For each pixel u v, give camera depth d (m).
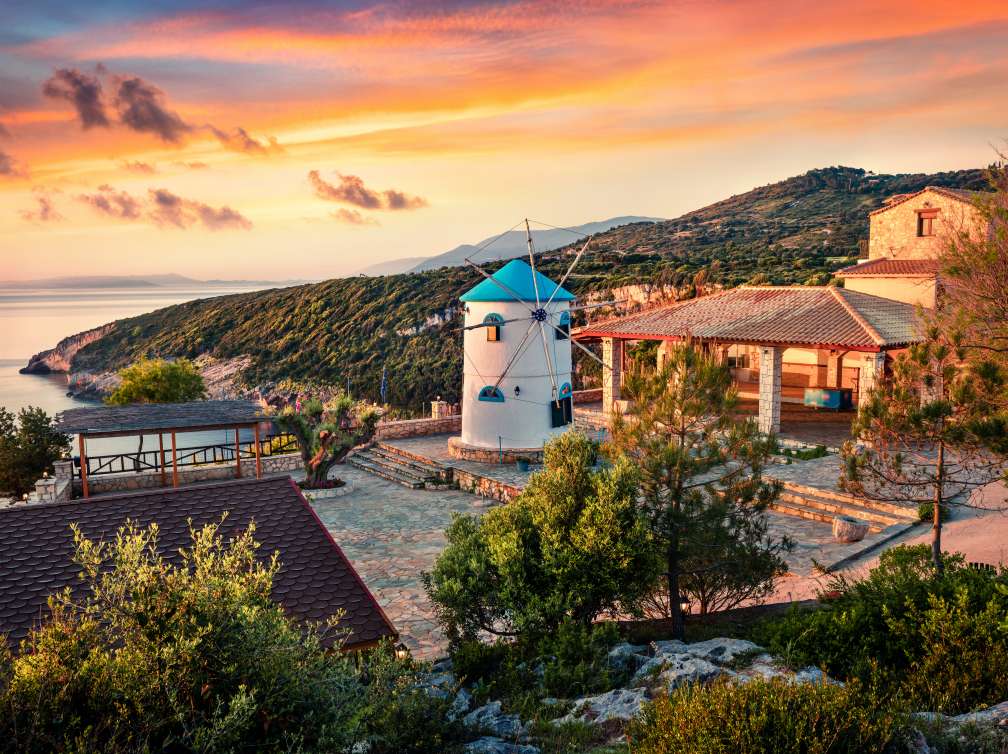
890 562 14.15
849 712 7.66
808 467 26.25
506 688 12.94
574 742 10.16
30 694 6.88
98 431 28.23
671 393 13.83
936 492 14.52
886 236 39.44
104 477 29.91
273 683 7.73
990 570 13.27
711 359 13.97
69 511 14.32
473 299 32.62
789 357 43.50
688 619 15.79
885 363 32.44
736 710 7.75
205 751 6.88
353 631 12.10
